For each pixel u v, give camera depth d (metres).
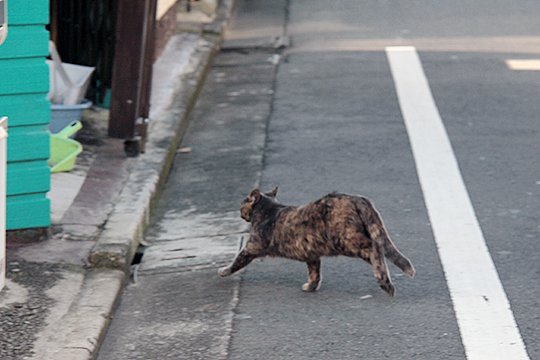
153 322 8.54
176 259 9.99
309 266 8.81
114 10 14.34
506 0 24.34
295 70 18.36
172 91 16.08
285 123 14.90
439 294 8.78
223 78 18.22
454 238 10.15
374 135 13.99
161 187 12.33
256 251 8.93
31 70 9.40
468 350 7.72
